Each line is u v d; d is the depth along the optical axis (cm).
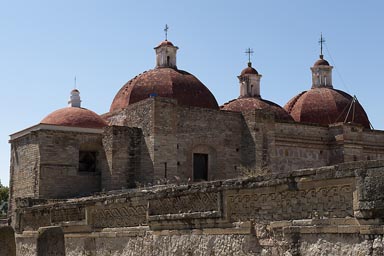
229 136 5078
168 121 4734
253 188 1808
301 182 1644
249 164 5025
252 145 5006
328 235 1549
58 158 4831
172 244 2138
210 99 5619
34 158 4838
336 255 1518
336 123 5572
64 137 4875
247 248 1812
